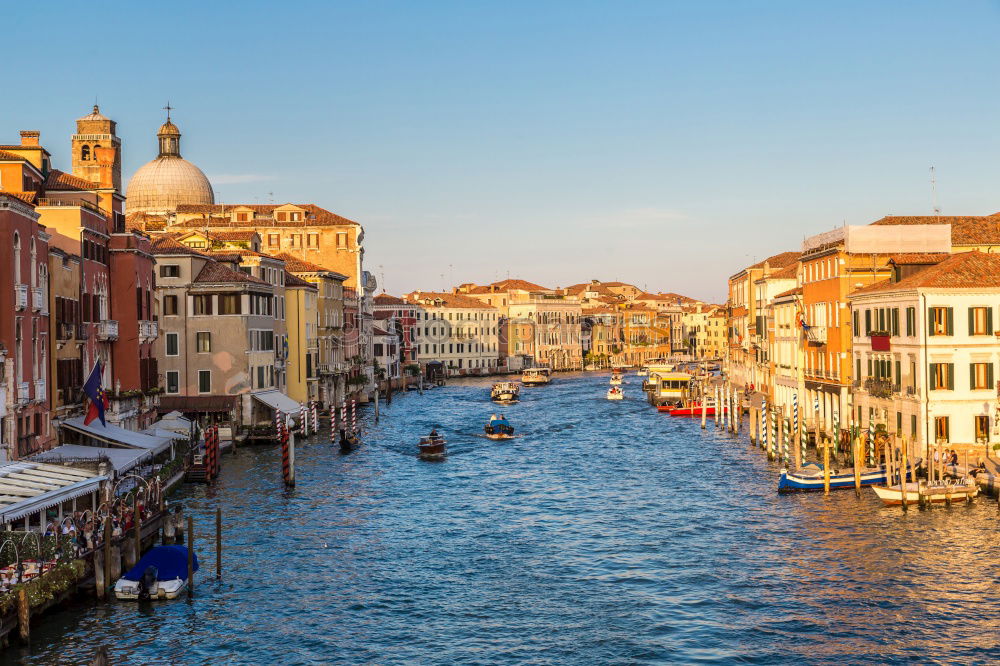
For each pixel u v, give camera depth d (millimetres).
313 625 33031
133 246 57844
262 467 63719
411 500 53156
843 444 63250
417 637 32031
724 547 41781
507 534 45031
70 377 48812
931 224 67812
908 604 34125
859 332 63250
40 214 48656
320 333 101625
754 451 70125
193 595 35656
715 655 30312
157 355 75312
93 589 34500
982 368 53062
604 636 31906
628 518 47906
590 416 102188
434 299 190625
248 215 134875
